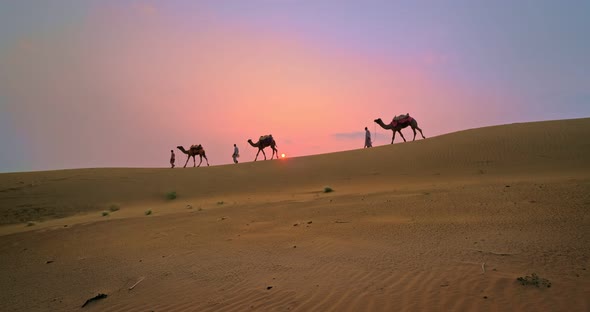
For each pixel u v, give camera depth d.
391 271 6.99
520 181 16.03
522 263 6.70
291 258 8.56
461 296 5.59
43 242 13.61
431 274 6.59
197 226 13.56
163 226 14.19
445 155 25.64
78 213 22.03
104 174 31.31
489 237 8.51
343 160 29.61
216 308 6.33
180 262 9.20
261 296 6.57
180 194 25.42
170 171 32.62
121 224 15.51
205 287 7.36
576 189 12.53
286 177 27.06
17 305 7.53
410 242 8.80
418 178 21.25
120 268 9.29
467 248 7.88
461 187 15.72
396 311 5.39
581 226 8.57
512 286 5.75
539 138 25.72
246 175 29.27
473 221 10.14
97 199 24.67
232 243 10.55
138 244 11.69
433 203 12.97
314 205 15.37
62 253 11.68
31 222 19.52
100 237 13.40
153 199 24.67
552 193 12.41
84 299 7.49
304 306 5.95
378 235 9.74
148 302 6.97
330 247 9.09
